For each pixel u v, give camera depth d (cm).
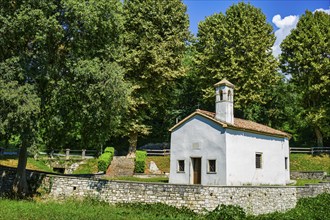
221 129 2448
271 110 4581
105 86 1945
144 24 3688
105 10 2019
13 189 2047
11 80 1748
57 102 1986
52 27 1772
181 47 3859
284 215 2056
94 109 1988
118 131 3681
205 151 2517
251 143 2650
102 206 1841
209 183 2439
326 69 3941
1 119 1692
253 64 4059
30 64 1853
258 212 2048
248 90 4028
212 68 4206
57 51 2044
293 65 4250
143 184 1933
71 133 2284
